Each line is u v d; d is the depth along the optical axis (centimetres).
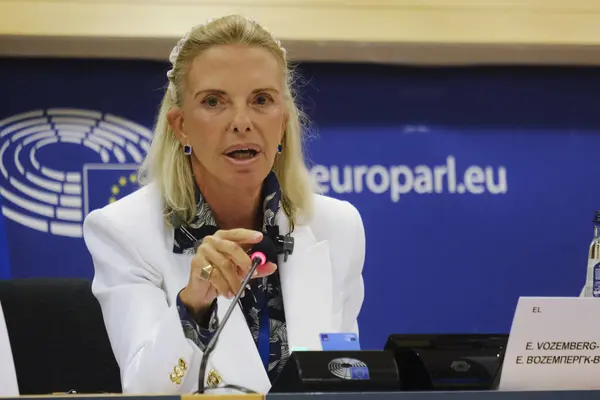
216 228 593
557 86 1032
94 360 673
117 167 967
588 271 624
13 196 951
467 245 1003
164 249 585
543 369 414
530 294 1006
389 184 999
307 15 981
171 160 596
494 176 1013
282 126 611
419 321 991
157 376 495
